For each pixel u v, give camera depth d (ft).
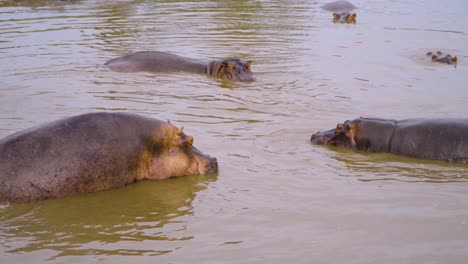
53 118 71.51
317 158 62.64
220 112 76.84
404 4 173.68
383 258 42.37
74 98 80.64
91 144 53.78
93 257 42.60
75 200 52.39
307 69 99.30
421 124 64.69
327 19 146.72
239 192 53.93
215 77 95.71
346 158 62.95
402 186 55.36
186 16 146.30
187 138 58.08
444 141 62.69
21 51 107.96
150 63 98.99
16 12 149.07
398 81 92.84
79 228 47.16
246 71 95.35
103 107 76.84
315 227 47.03
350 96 84.79
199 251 43.47
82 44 114.52
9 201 51.19
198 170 58.49
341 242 44.65
